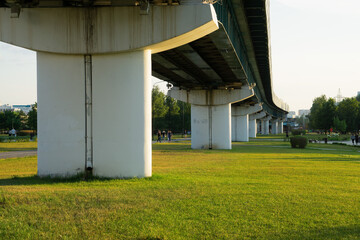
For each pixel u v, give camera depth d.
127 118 15.98
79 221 8.86
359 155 35.78
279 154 34.94
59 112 16.06
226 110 45.69
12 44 15.80
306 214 9.76
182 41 15.99
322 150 44.66
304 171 19.80
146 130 16.33
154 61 30.17
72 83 16.06
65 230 8.23
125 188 13.20
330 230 8.38
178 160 27.03
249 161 26.30
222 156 31.38
